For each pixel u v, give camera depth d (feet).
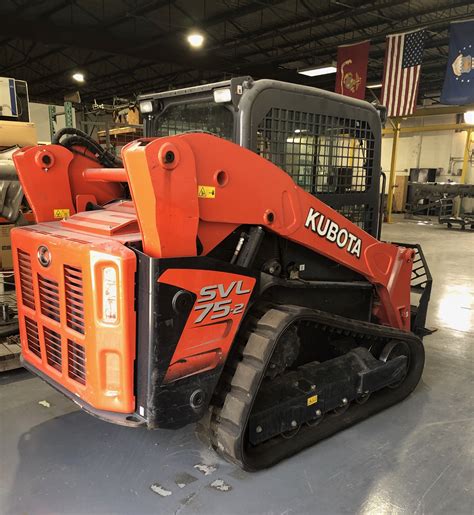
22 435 8.23
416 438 8.52
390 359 9.66
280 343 7.33
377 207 9.84
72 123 24.58
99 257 5.72
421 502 6.77
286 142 7.84
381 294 9.59
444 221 44.73
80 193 9.11
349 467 7.57
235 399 6.86
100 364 5.99
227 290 6.32
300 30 37.65
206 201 6.08
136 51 38.40
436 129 59.82
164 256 5.62
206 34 40.86
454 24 31.76
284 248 7.73
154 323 5.62
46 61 53.62
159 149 5.32
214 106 7.94
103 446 7.95
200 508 6.50
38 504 6.50
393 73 34.88
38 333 7.34
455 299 18.92
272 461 7.45
